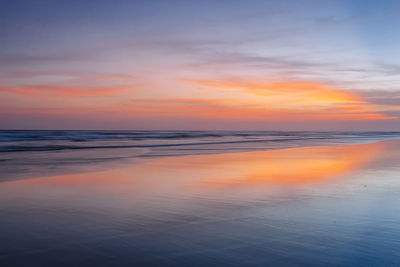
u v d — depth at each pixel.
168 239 4.00
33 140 35.41
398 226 4.41
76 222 4.75
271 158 15.23
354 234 4.09
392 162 13.04
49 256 3.52
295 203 5.82
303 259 3.37
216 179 8.68
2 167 11.51
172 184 7.96
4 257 3.48
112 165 12.19
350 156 16.23
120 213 5.24
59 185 7.88
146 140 39.12
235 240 3.94
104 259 3.44
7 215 5.14
